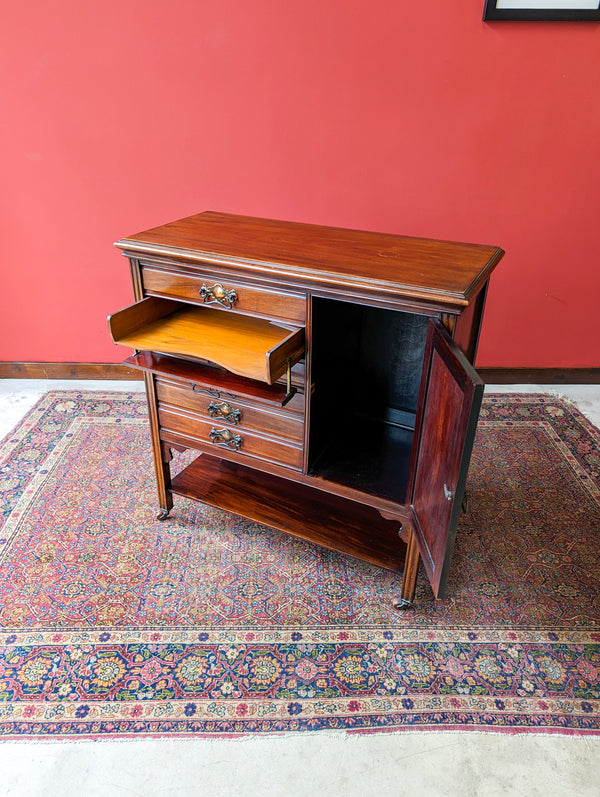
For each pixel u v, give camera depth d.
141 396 2.37
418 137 2.02
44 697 1.22
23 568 1.54
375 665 1.30
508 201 2.11
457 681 1.27
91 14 1.87
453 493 0.99
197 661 1.30
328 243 1.38
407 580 1.39
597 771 1.11
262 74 1.95
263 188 2.15
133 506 1.78
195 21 1.87
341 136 2.04
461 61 1.89
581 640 1.36
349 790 1.07
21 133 2.05
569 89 1.91
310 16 1.85
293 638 1.36
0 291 2.33
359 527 1.57
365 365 1.65
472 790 1.07
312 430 1.38
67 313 2.37
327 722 1.19
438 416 1.09
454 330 1.10
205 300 1.34
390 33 1.86
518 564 1.57
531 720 1.19
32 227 2.21
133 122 2.04
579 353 2.40
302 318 1.23
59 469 1.93
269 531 1.69
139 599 1.46
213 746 1.14
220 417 1.46
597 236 2.15
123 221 2.21
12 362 2.47
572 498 1.82
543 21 1.81
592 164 2.03
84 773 1.09
